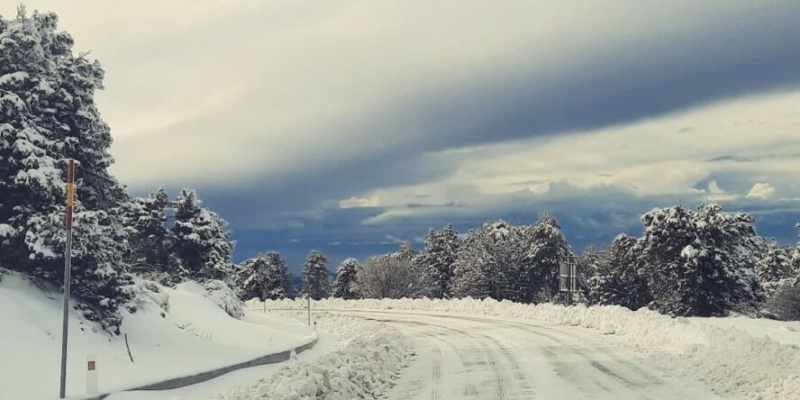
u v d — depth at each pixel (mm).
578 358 17344
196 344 19859
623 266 63906
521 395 11922
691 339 18359
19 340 14375
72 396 11125
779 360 13312
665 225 47188
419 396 12188
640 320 24484
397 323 37125
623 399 11211
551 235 71625
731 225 47125
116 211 19812
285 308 58562
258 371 17016
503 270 73125
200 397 12711
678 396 11297
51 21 19109
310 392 10500
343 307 55906
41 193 16656
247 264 93500
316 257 100438
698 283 45406
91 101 19391
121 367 14344
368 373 13711
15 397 10828
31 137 16938
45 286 17609
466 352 19812
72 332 16234
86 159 19266
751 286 47344
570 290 41719
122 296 18031
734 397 11008
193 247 36969
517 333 26594
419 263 91500
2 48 17688
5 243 16625
